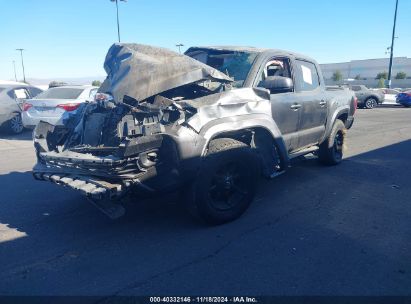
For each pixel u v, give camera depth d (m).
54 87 10.48
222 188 3.85
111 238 3.71
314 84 5.73
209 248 3.45
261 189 5.21
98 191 3.12
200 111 3.57
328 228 3.88
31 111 9.77
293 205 4.57
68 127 4.62
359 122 14.03
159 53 4.04
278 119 4.63
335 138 6.43
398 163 6.85
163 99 3.64
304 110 5.16
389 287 2.80
